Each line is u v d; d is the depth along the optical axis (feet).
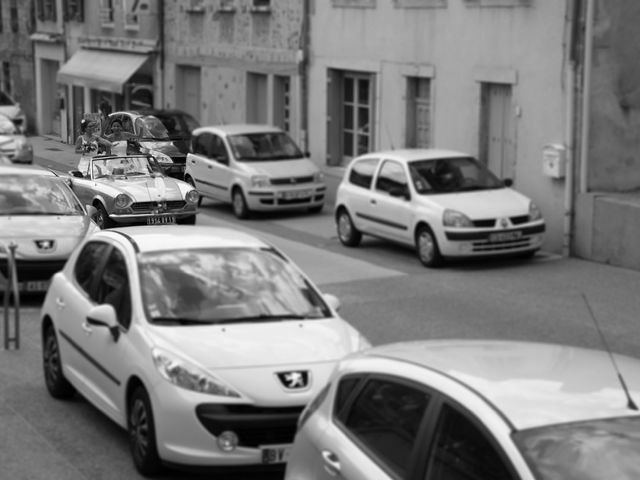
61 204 67.51
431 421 22.99
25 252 63.41
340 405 26.22
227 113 126.41
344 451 24.98
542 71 84.79
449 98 95.50
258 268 40.42
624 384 22.72
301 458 26.81
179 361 34.96
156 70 121.29
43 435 40.81
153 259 39.45
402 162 82.58
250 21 122.21
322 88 113.29
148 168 42.29
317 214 105.70
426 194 80.02
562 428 21.27
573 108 81.97
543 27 84.38
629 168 82.79
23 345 55.26
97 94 78.48
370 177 85.56
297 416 34.35
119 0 99.25
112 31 98.94
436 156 83.20
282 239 91.66
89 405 44.65
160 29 120.67
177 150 42.63
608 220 79.92
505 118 90.74
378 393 25.14
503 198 79.56
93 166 41.68
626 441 21.01
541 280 74.54
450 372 23.76
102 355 38.88
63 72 93.35
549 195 84.84
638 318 63.72
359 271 78.07
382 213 83.41
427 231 78.69
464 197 79.25
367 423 25.04
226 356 35.32
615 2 80.74
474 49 91.81
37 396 45.96
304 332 37.45
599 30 80.84
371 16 104.83
